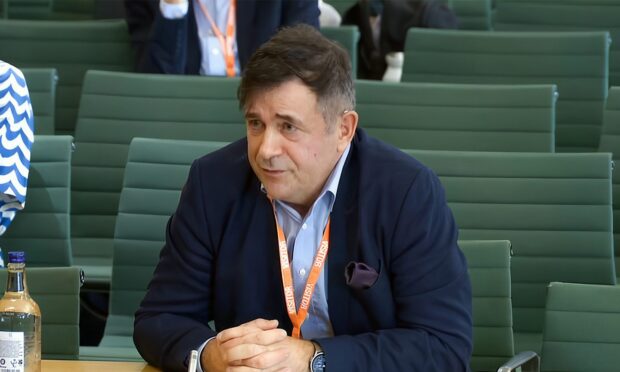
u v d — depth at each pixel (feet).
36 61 23.39
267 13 22.76
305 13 22.89
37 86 20.75
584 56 22.40
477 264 13.76
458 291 10.98
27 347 9.87
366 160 11.18
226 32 22.80
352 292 10.98
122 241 16.33
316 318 11.19
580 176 16.07
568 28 25.59
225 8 22.81
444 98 19.44
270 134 10.26
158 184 16.42
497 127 19.22
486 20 27.32
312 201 11.14
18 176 16.52
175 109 19.90
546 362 12.54
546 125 19.10
